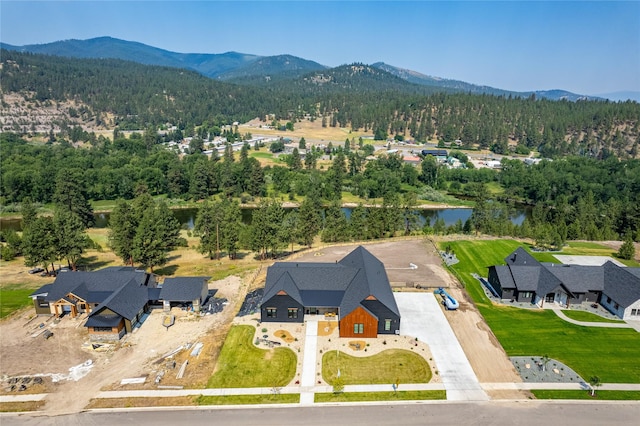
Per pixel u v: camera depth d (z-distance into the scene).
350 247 98.31
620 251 94.56
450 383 49.47
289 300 61.12
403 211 130.88
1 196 153.38
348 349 55.56
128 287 63.69
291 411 44.62
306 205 100.81
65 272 67.00
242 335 58.19
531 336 59.94
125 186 168.62
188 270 85.81
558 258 92.88
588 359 54.75
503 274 72.31
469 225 116.94
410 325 61.88
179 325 61.12
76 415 43.59
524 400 46.91
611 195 164.38
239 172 177.62
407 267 85.00
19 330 60.00
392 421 43.53
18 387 47.44
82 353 54.53
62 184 124.62
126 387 47.84
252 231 91.00
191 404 45.28
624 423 43.78
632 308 64.69
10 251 92.56
